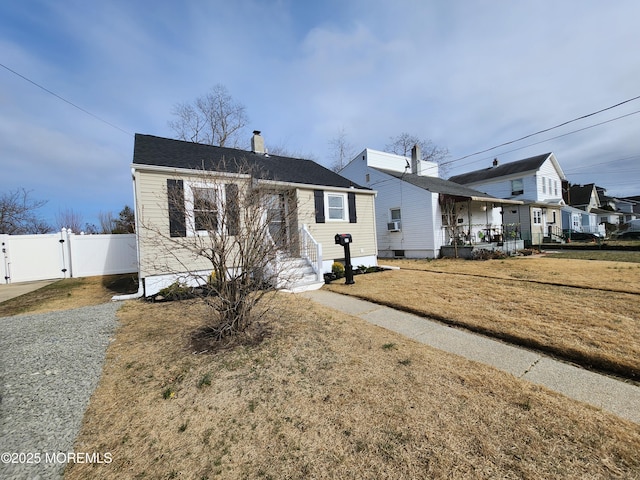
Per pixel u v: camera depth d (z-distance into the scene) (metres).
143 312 5.75
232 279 4.16
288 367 3.27
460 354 3.61
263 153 12.15
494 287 7.02
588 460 1.83
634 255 13.02
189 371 3.23
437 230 14.65
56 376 3.17
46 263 10.70
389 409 2.44
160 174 7.33
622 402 2.55
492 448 1.95
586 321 4.39
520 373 3.11
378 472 1.78
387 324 4.81
